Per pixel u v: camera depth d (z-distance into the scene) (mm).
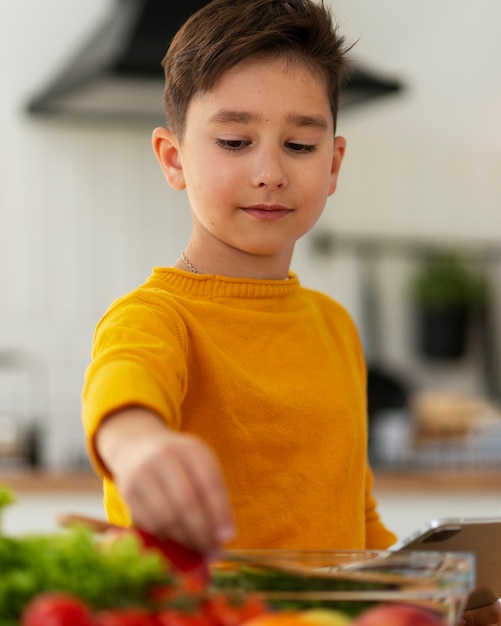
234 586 714
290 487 1099
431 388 4316
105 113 3650
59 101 3494
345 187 4266
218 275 1149
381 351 4277
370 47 4023
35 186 3873
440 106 4270
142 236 3973
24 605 589
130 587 619
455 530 853
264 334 1145
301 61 1098
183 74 1123
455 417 3588
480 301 4277
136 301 1062
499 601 1082
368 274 4277
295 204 1112
